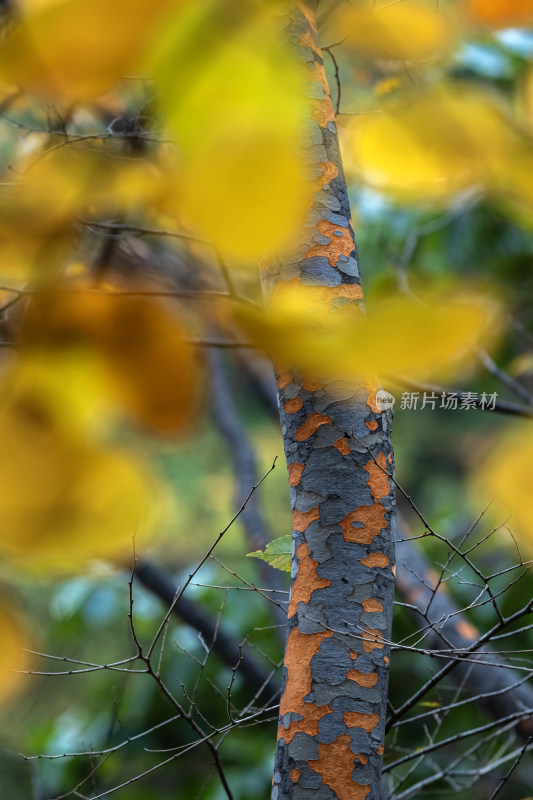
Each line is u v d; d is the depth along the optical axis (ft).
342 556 13.92
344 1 2.66
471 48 13.00
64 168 1.82
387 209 30.76
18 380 1.83
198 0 1.71
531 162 2.21
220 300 1.96
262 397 40.81
